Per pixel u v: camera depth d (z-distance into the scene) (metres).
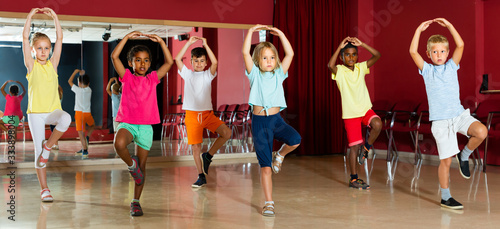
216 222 2.71
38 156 3.31
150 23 6.00
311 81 6.64
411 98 6.29
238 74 6.41
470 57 5.54
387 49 6.65
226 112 6.31
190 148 6.21
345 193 3.63
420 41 6.15
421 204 3.19
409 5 6.29
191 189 3.85
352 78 3.87
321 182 4.19
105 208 3.11
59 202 3.31
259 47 2.96
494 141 5.37
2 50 5.39
